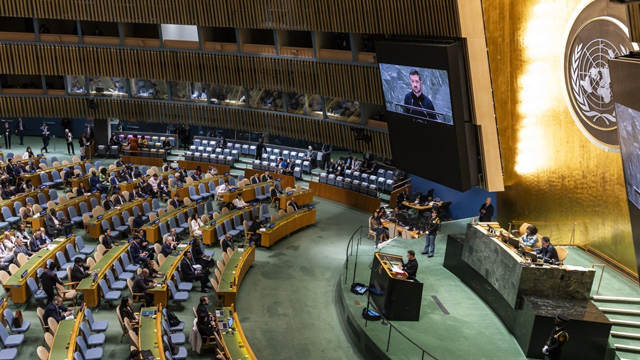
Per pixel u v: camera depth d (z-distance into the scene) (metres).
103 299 15.94
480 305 15.37
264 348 14.77
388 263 15.17
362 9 21.09
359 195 25.17
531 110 17.16
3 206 20.14
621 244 14.76
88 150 28.86
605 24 14.18
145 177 25.03
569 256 15.61
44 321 13.54
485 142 17.55
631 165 11.08
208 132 32.28
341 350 14.86
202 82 27.69
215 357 13.41
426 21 18.69
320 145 30.72
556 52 16.05
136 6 26.25
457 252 16.86
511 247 14.31
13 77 30.69
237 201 22.70
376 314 14.71
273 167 27.67
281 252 20.69
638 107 10.09
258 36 27.81
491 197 21.20
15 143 31.02
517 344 13.55
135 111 29.48
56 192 22.47
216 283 16.16
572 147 15.99
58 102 29.19
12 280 15.05
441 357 13.03
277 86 25.94
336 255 20.62
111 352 13.79
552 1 15.89
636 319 12.92
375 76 22.41
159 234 20.12
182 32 27.09
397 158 20.72
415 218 21.33
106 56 27.78
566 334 11.50
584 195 15.84
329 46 24.73
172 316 14.68
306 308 16.92
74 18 26.81
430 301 15.45
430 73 17.25
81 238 18.84
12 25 29.97
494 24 17.00
